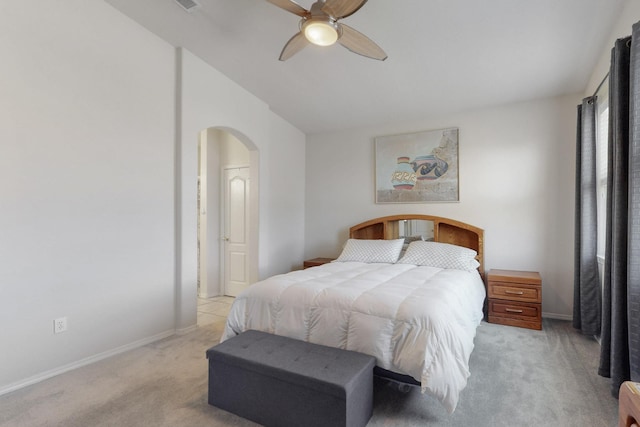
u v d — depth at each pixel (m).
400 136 4.60
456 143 4.25
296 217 5.14
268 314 2.40
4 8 2.16
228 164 5.08
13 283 2.20
